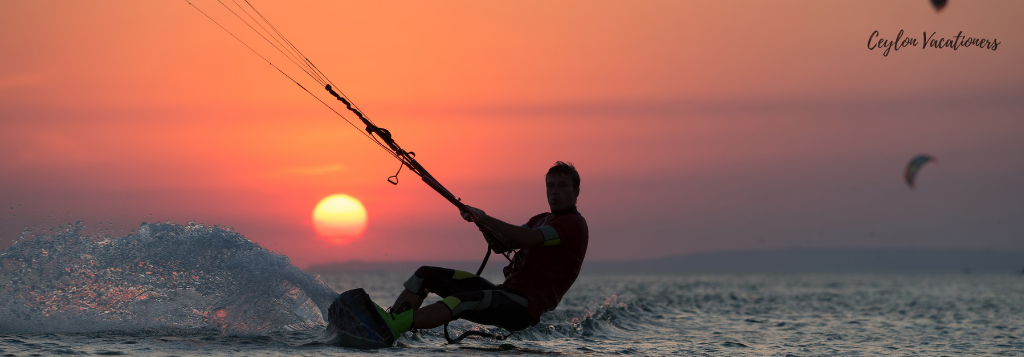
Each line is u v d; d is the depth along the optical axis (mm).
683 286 77000
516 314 9406
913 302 36344
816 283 104750
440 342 10930
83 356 8453
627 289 59875
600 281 114000
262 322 11219
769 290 62344
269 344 9625
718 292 53625
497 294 9398
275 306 11492
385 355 8891
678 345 12711
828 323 19953
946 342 14547
